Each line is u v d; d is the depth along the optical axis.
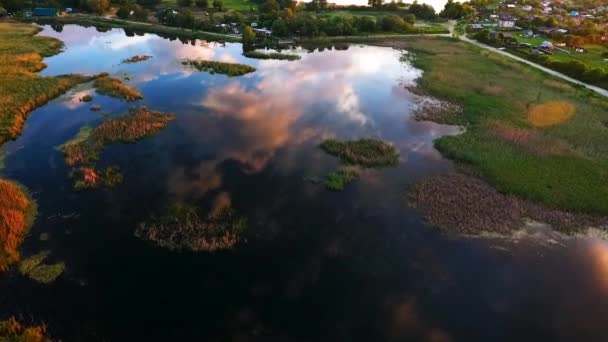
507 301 26.48
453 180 39.16
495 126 50.69
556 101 59.47
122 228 31.64
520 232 32.47
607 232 32.88
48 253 28.94
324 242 31.03
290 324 24.44
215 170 40.22
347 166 41.66
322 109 56.28
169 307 25.23
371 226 32.91
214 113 53.59
